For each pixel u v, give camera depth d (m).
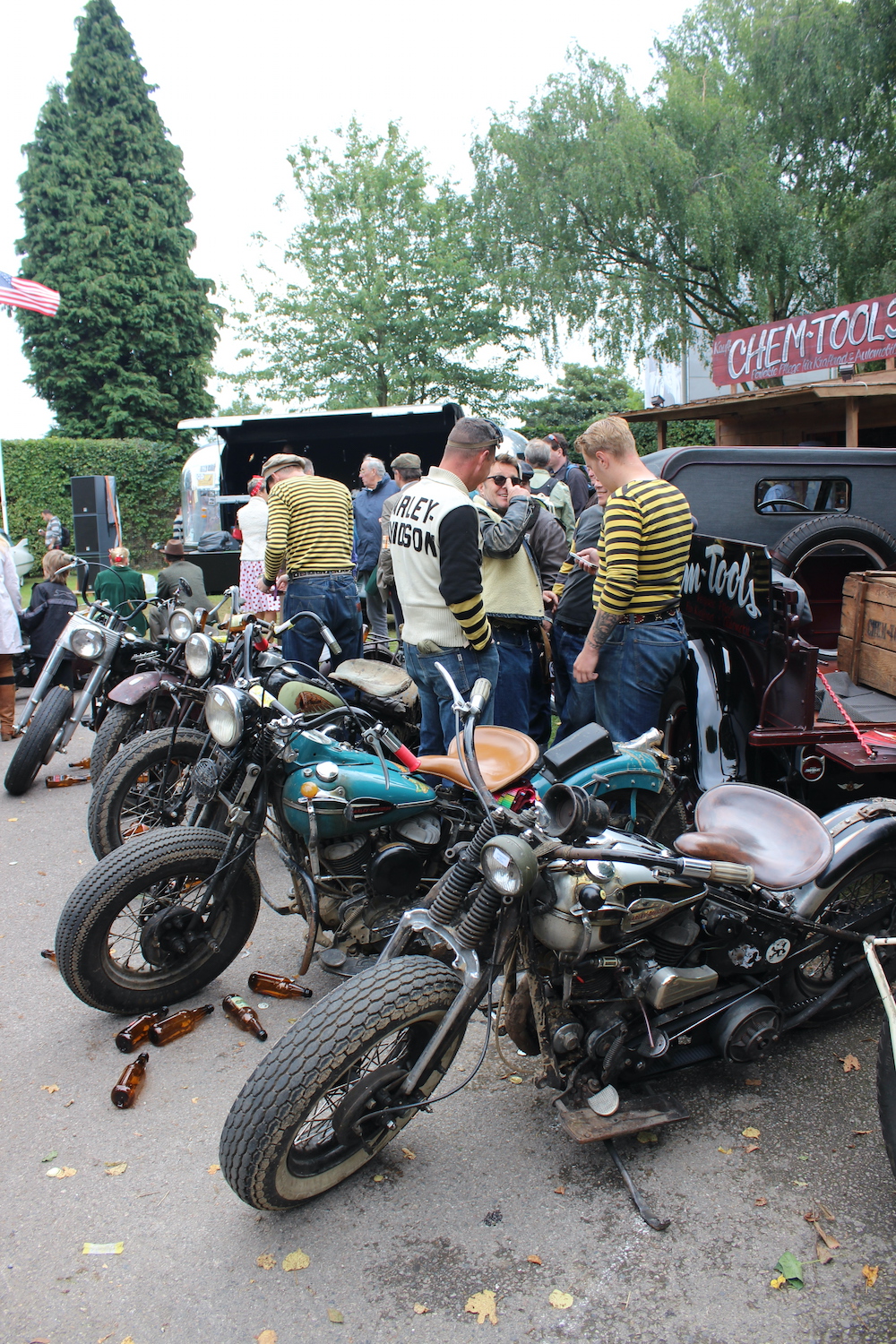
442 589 3.79
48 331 36.56
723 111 23.66
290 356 25.67
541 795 3.17
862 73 23.42
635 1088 2.86
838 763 3.68
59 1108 2.97
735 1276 2.27
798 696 3.61
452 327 25.20
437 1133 2.82
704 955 2.83
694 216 22.66
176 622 4.94
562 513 8.16
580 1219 2.46
